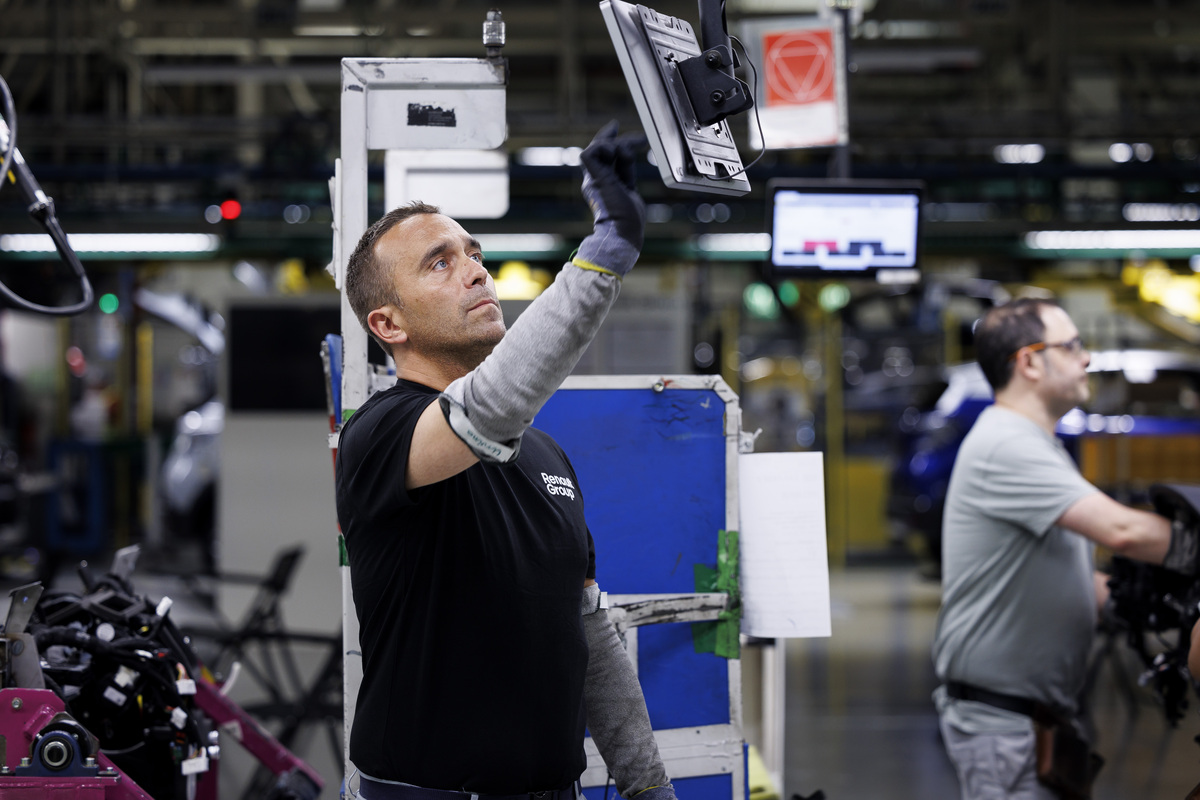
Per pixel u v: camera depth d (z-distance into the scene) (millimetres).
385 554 1424
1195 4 8633
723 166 1523
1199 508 2156
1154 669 2361
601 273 1229
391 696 1426
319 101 10758
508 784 1415
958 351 12039
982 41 8641
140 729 2086
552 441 1663
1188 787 4086
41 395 13867
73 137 7953
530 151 9000
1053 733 2344
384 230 1520
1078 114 8250
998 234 8930
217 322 15273
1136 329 12938
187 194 9594
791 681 6152
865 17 8000
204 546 10133
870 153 8539
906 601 8875
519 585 1433
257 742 2559
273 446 6914
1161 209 8891
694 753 2080
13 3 7707
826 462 11297
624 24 1412
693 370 8586
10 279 10844
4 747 1794
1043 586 2346
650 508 2107
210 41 7727
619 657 1670
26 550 9586
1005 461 2363
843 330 12375
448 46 7898
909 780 4363
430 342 1476
